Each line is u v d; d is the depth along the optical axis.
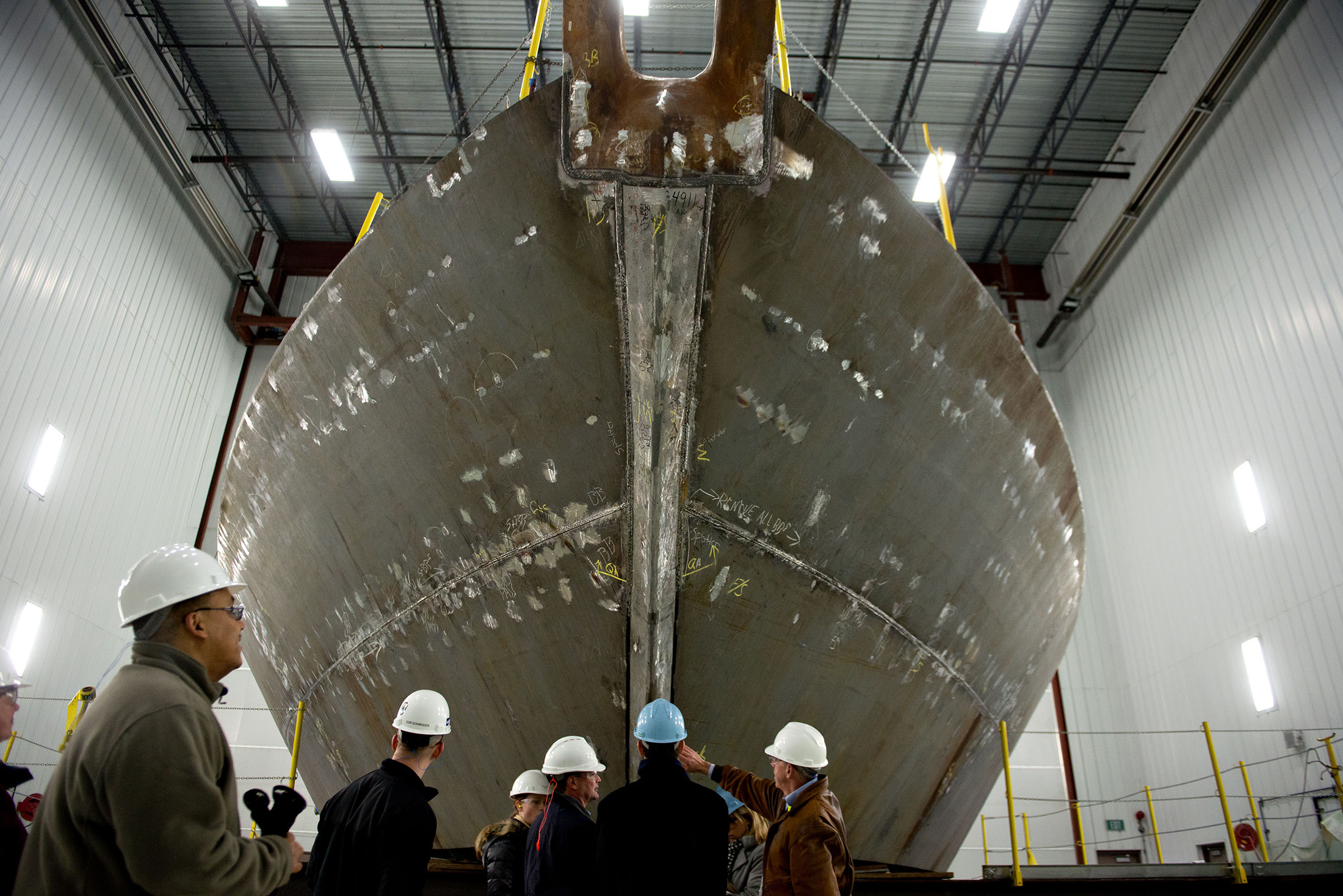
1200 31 15.24
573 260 4.03
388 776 2.58
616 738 4.63
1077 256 19.12
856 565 4.59
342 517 4.95
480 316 4.27
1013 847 5.65
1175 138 14.95
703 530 4.34
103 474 14.02
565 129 3.86
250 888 1.72
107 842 1.63
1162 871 5.80
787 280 4.10
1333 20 12.08
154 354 15.50
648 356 4.04
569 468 4.34
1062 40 16.03
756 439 4.28
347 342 4.64
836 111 17.69
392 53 16.22
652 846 2.56
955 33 15.92
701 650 4.48
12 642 11.91
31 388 12.41
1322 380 11.80
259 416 5.29
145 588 1.98
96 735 1.66
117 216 14.41
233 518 5.95
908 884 5.41
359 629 5.11
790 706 4.68
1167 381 15.38
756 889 3.81
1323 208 12.02
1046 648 6.12
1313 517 11.81
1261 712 12.59
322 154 16.66
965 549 4.89
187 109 17.05
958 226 20.17
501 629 4.63
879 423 4.44
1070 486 5.58
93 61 13.91
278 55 16.23
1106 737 16.06
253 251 19.20
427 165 18.17
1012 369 4.72
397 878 2.35
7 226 11.96
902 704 4.95
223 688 2.00
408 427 4.58
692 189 3.84
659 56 16.56
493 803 4.98
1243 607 13.16
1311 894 5.71
